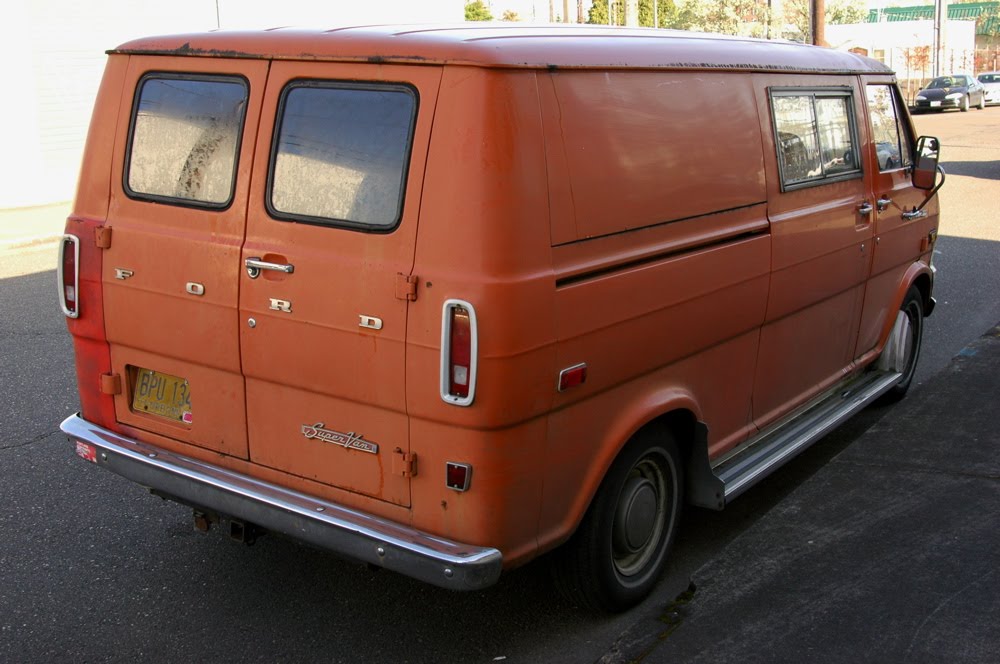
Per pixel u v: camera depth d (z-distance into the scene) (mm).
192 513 5207
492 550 3408
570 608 4270
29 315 9391
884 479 5391
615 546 4078
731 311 4457
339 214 3561
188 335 3980
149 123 4066
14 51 16719
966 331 8797
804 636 3875
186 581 4504
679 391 4211
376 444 3584
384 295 3434
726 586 4285
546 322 3393
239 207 3795
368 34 3541
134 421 4277
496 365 3279
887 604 4094
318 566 4660
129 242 4086
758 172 4609
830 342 5609
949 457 5688
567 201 3486
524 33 3670
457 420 3352
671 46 4152
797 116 5004
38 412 6660
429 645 3994
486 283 3248
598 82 3658
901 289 6379
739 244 4438
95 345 4332
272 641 4023
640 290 3822
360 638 4047
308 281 3611
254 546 4844
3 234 14281
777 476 5750
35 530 4973
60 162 17781
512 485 3438
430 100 3365
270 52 3717
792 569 4414
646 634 3973
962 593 4168
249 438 3928
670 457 4285
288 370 3730
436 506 3488
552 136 3436
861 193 5703
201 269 3887
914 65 56656
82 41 17734
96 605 4285
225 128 3846
